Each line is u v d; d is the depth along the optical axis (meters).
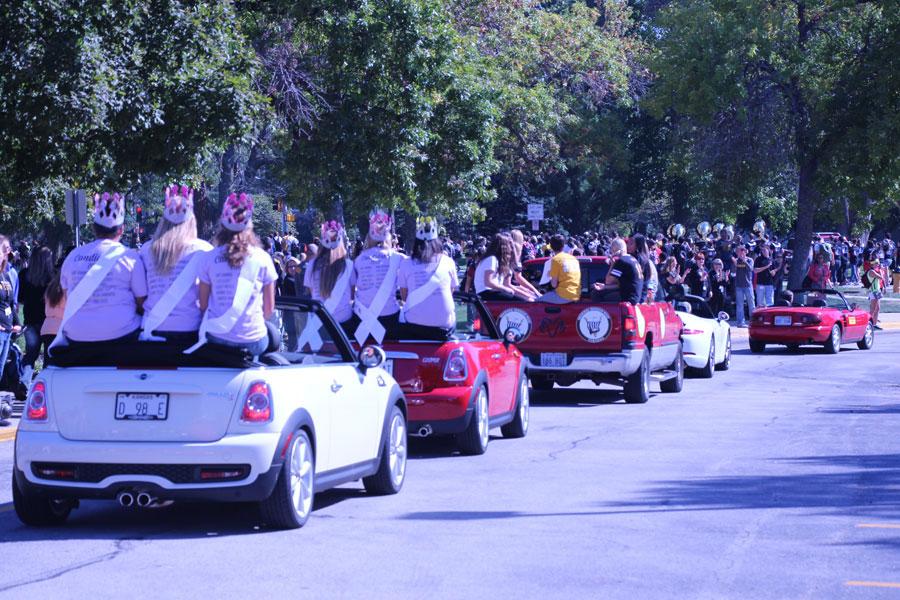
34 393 9.60
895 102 45.69
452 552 9.16
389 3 30.41
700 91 46.84
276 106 31.16
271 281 9.84
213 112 23.11
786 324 34.41
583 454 14.77
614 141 71.56
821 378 27.16
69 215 23.58
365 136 31.14
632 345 19.97
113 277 9.73
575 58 63.97
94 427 9.38
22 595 7.76
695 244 45.84
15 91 21.47
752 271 40.19
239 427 9.33
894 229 88.69
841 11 46.12
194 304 9.72
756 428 17.59
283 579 8.24
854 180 45.84
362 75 31.08
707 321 27.69
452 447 15.42
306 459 10.01
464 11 50.72
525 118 59.12
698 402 21.58
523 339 20.05
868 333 36.78
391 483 11.81
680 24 49.53
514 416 16.27
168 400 9.32
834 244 62.28
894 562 8.84
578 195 80.75
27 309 18.55
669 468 13.62
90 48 20.95
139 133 23.28
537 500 11.52
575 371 19.95
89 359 9.60
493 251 19.84
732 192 49.53
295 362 10.87
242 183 57.50
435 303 14.01
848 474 13.16
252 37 30.39
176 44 22.73
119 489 9.35
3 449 15.55
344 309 14.09
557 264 20.09
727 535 9.84
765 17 46.53
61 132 22.44
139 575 8.34
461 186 34.00
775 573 8.47
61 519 10.26
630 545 9.43
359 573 8.44
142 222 78.75
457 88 32.09
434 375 13.93
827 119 46.47
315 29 31.31
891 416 19.31
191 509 11.03
